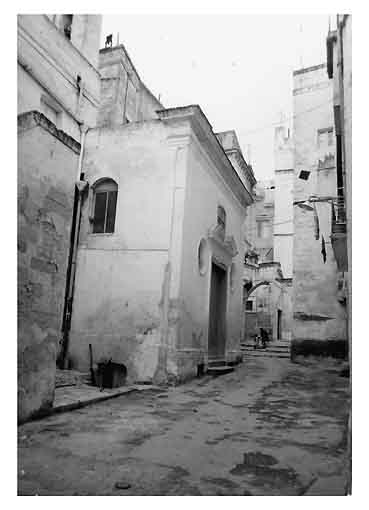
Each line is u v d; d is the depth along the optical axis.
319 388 9.02
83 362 9.22
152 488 3.24
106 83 14.44
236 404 6.98
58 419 5.30
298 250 14.80
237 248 14.17
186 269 9.26
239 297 14.35
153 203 9.45
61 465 3.68
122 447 4.27
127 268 9.33
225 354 12.58
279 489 3.30
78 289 9.64
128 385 8.30
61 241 5.66
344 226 9.20
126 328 9.04
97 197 10.20
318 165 15.23
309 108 15.91
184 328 9.08
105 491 3.16
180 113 9.43
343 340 13.59
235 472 3.67
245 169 17.97
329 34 10.09
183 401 7.04
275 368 12.73
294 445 4.59
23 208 4.98
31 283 5.08
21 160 5.00
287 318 25.17
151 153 9.73
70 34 10.55
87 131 10.45
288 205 27.89
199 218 10.23
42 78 9.05
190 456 4.08
